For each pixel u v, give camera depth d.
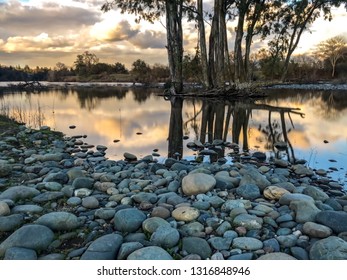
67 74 72.00
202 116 15.78
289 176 6.04
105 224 3.64
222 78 24.55
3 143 8.01
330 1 26.59
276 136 10.69
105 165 6.44
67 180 5.05
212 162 7.24
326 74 56.56
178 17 24.72
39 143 8.55
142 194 4.33
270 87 39.97
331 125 12.75
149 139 10.25
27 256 2.85
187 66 27.28
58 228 3.39
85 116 15.70
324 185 5.50
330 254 2.83
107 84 57.75
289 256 2.88
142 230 3.46
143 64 61.12
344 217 3.37
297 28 28.05
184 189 4.54
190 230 3.41
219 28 24.00
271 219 3.63
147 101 24.41
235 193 4.57
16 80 61.09
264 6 24.80
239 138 10.50
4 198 4.09
